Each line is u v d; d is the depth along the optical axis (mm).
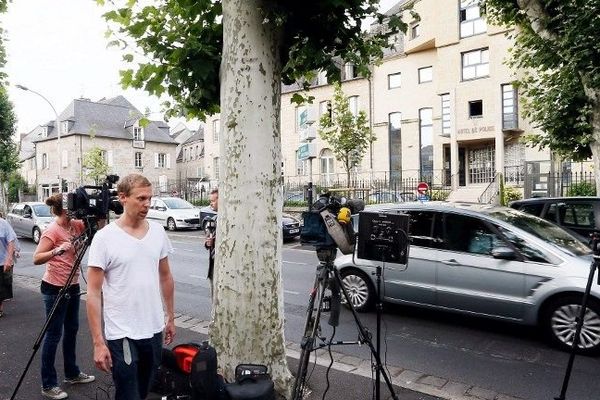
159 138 53219
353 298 7562
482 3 12656
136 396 3188
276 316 4172
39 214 19531
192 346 3529
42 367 4375
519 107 23344
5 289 7270
